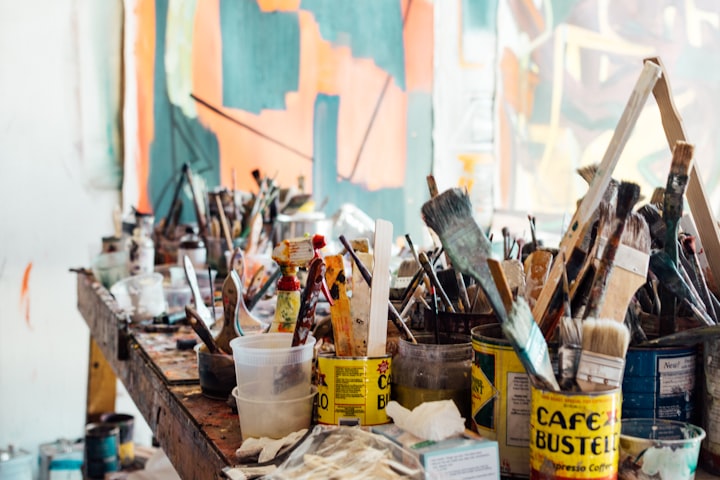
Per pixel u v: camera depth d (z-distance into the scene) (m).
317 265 0.93
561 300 0.80
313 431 0.83
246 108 3.28
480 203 3.65
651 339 0.87
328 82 3.39
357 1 3.42
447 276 1.12
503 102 3.67
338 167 3.43
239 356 0.93
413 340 0.95
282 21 3.31
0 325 2.92
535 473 0.74
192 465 1.01
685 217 1.02
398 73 3.49
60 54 2.97
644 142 3.62
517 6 3.65
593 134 3.69
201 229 2.39
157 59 3.13
